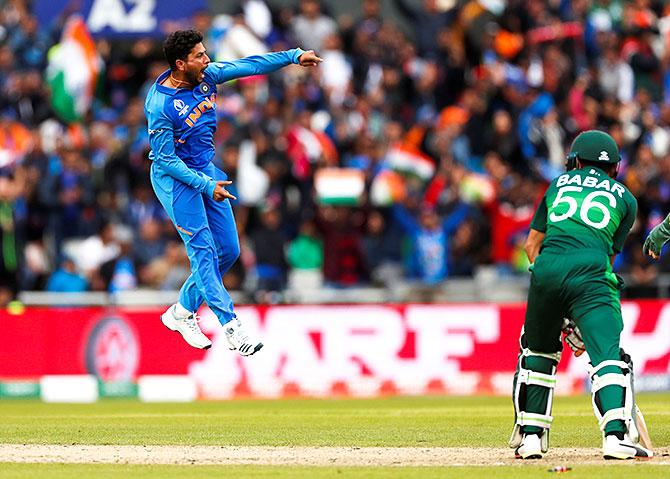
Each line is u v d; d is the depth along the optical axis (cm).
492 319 5478
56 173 6019
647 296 5731
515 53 6944
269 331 5416
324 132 6406
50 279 5747
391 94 6744
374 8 7038
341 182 6003
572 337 2655
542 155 6506
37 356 5391
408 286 5803
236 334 2945
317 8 6906
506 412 4003
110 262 5744
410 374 5453
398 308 5469
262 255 5781
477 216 6116
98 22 6675
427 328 5469
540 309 2545
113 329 5428
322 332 5438
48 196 5966
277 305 5434
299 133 6209
